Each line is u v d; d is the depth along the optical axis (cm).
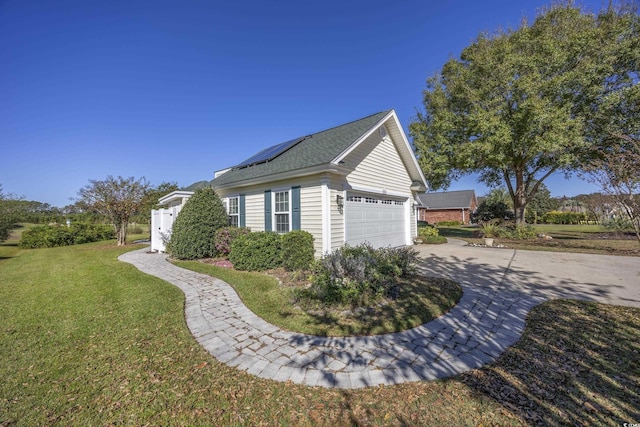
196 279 649
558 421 201
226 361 292
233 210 1155
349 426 202
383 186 1070
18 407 223
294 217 863
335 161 738
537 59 1214
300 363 287
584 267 728
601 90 1177
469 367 275
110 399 232
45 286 606
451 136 1545
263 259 720
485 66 1316
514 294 512
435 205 3669
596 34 1170
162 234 1127
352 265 511
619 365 271
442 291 517
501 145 1250
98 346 327
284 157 1004
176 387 248
